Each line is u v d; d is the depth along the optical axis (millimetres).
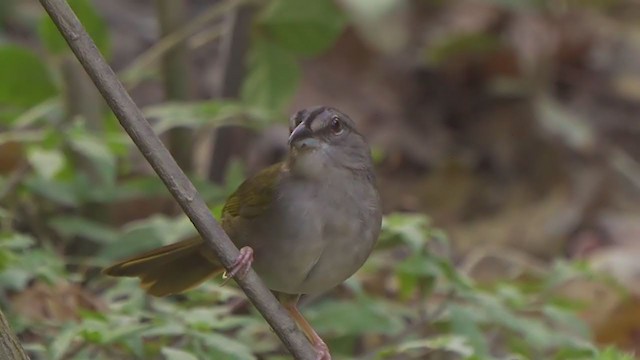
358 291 9875
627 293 10938
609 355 9039
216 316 9180
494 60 18297
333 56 18469
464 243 15961
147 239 10461
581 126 17312
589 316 12727
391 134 17656
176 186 7262
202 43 13469
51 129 10781
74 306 9914
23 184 11258
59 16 7070
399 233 9742
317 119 8445
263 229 8336
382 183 17094
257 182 8422
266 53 12562
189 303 9750
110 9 18516
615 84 18609
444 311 9906
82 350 8797
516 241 16062
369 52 18516
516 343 10102
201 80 17062
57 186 11023
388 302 11164
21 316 9312
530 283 11539
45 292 9891
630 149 17656
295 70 12625
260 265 8438
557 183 16969
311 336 8938
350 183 8398
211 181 13375
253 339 10273
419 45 18812
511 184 17094
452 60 18406
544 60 18188
